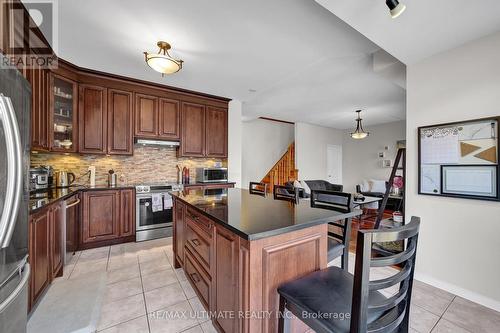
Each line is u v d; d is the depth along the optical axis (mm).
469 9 1546
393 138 6660
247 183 7594
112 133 3314
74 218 2748
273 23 2062
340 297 983
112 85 3322
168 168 4102
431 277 2176
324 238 1368
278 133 8148
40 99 2424
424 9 1553
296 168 6809
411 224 892
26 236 1235
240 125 4602
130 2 1789
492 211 1830
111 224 3084
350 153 7828
